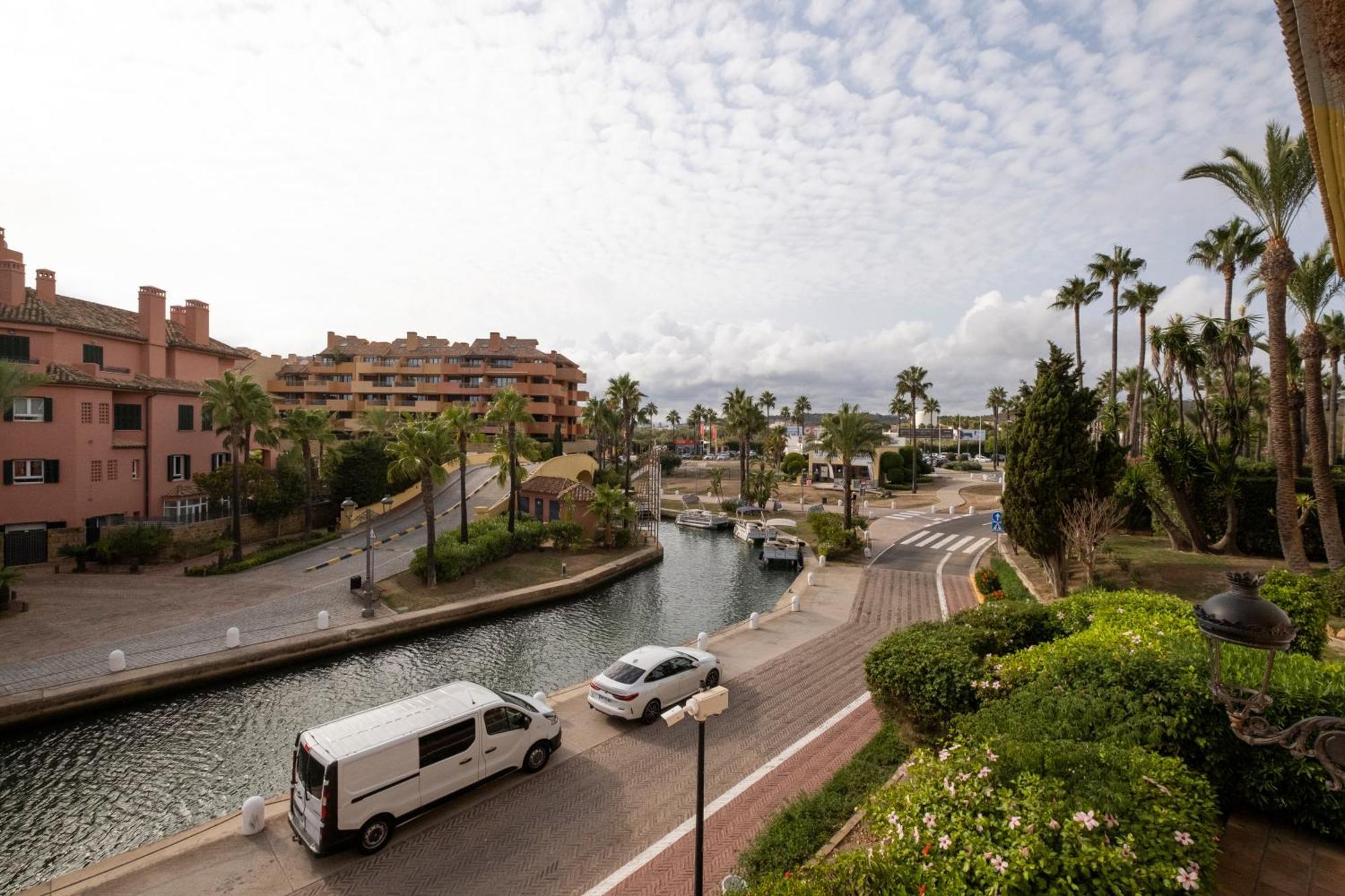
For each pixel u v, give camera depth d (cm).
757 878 812
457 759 1044
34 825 1194
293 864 917
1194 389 2720
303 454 4284
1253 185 2033
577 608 2791
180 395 3756
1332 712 752
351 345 8950
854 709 1460
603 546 3853
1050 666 922
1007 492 2369
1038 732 747
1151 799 584
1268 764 767
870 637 2056
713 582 3331
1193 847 544
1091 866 507
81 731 1559
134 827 1193
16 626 2109
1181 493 2684
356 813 912
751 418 6162
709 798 1081
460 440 3291
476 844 959
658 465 4631
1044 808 561
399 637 2272
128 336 3794
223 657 1856
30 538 2988
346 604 2466
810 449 8538
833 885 555
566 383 9088
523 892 855
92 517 3238
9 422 2969
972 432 13875
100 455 3288
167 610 2328
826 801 978
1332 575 1911
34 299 3506
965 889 523
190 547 3250
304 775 943
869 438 4034
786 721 1399
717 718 1418
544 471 4944
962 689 981
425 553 2844
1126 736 740
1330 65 232
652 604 2880
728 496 6981
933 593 2728
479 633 2391
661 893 848
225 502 3662
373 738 962
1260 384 4481
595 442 8781
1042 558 2336
